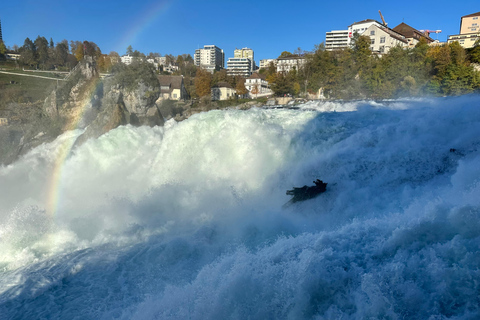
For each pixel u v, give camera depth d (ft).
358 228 27.61
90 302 30.22
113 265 36.32
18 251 42.39
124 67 102.17
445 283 18.30
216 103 266.57
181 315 24.59
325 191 44.24
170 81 283.18
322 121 60.08
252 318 22.02
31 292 32.71
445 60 177.99
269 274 23.84
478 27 310.24
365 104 94.58
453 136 44.01
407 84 183.32
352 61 243.81
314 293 20.79
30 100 224.12
